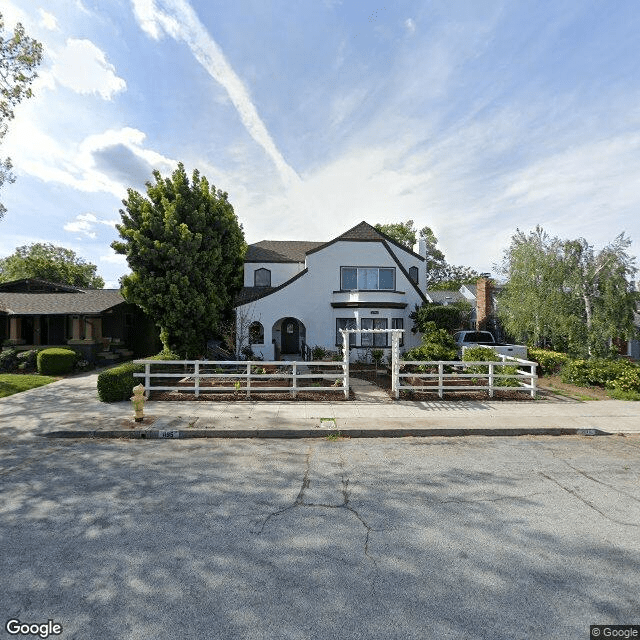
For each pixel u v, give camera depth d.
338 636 2.67
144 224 15.62
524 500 4.86
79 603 3.00
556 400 10.72
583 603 3.02
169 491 5.11
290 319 22.19
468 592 3.13
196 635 2.68
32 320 20.09
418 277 23.27
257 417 8.76
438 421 8.49
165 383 11.91
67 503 4.74
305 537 3.96
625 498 4.93
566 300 15.82
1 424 8.32
